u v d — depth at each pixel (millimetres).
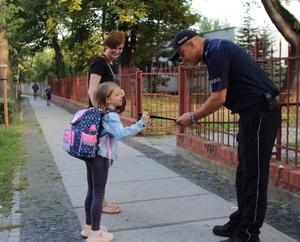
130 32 27734
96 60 3633
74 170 5766
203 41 2969
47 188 4762
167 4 26266
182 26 28562
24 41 35906
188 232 3322
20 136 9531
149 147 7766
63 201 4230
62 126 12109
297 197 3760
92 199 3271
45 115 16781
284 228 3324
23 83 68562
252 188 2828
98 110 3082
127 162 6281
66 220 3637
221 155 5164
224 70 2736
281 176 3990
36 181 5105
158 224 3516
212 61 2775
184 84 6551
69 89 23500
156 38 28828
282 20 16094
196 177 5188
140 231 3357
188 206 3996
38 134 10141
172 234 3285
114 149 3168
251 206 2838
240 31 28719
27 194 4492
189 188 4664
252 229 2869
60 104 25312
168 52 32906
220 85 2748
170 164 6059
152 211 3865
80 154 2990
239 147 2984
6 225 3486
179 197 4312
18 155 7000
